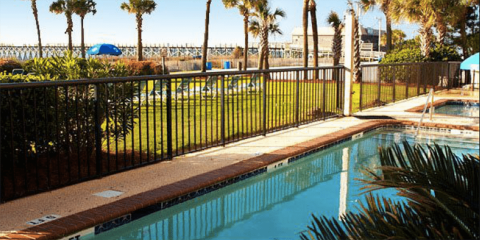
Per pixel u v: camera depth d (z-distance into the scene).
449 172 2.20
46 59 5.85
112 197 4.38
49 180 4.55
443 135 8.73
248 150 6.61
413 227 2.04
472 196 2.08
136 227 4.12
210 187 4.95
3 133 4.59
